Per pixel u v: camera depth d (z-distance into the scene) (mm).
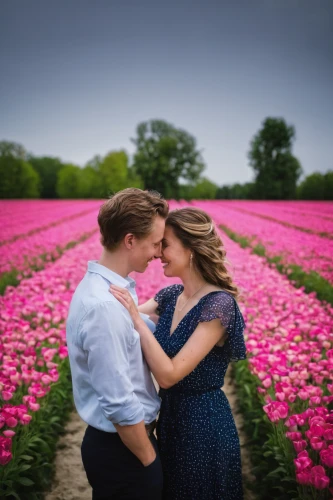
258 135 35531
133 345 1599
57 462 3189
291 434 2203
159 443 1945
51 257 10758
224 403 1942
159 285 6102
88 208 25203
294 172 34562
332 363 2939
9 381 2832
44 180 43062
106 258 1678
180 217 1858
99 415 1621
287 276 8195
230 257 8797
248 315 4684
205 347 1735
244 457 3178
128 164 56000
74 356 1600
